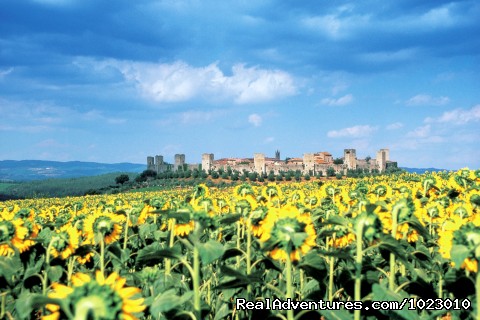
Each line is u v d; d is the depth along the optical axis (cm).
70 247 742
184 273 810
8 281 627
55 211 2000
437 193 1189
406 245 652
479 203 899
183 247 821
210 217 551
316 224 701
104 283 340
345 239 722
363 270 583
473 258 461
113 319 318
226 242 877
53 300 315
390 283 578
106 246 861
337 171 16588
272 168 17775
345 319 492
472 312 499
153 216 1106
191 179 18212
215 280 793
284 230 506
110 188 19062
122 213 998
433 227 888
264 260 601
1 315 623
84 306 317
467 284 552
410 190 1198
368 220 523
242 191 1049
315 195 1344
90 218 953
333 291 695
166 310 456
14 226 686
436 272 709
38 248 742
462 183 1223
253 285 734
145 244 1015
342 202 1255
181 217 552
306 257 518
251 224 684
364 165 17038
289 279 504
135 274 705
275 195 1065
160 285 658
